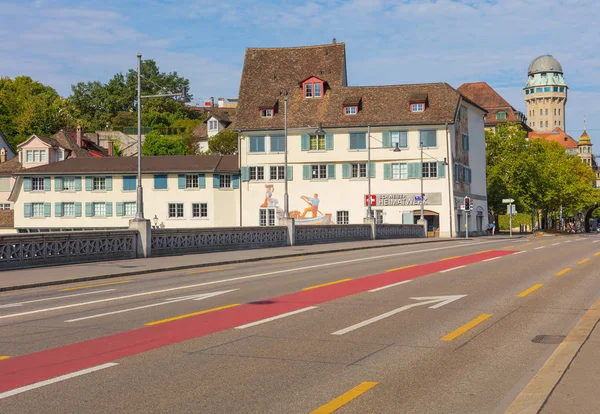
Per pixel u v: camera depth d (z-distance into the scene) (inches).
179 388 282.0
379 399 265.4
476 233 2893.7
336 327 430.0
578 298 571.5
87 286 722.2
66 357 344.8
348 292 617.3
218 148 4215.1
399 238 2134.6
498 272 810.2
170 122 5757.9
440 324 441.4
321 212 2719.0
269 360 335.0
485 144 3284.9
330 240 1716.3
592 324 423.8
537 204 3363.7
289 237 1541.6
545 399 247.3
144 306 537.6
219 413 247.4
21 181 2866.6
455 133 2711.6
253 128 2755.9
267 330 419.5
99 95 6013.8
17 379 298.8
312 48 2994.6
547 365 306.8
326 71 2908.5
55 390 279.9
